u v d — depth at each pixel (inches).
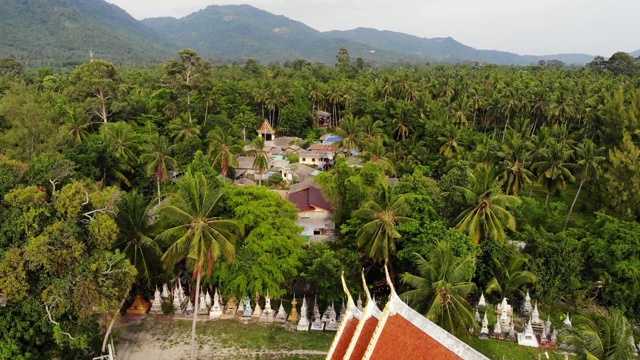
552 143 2679.6
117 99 3843.5
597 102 3833.7
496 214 1695.4
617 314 1157.1
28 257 1082.7
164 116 4028.1
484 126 4650.6
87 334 1245.7
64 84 4601.4
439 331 857.5
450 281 1254.3
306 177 3191.4
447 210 1844.2
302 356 1413.6
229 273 1601.9
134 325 1571.1
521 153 2546.8
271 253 1633.9
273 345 1471.5
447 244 1405.0
